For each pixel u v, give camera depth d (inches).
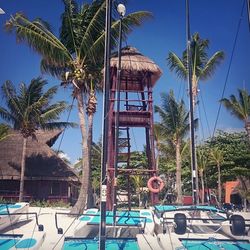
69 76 816.9
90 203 819.4
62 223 587.2
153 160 767.1
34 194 1242.6
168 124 1326.3
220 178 1545.3
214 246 330.3
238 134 1594.5
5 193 1232.8
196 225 438.6
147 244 334.3
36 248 309.3
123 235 415.2
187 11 515.5
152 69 784.9
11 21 759.7
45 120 1205.7
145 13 779.4
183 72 995.9
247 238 363.9
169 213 482.3
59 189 1263.5
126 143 887.1
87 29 800.3
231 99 1194.0
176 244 325.4
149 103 797.9
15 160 1274.6
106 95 308.8
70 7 809.5
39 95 1179.9
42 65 893.2
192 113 505.7
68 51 823.7
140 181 1768.0
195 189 484.1
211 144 1563.7
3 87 1139.3
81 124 812.0
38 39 778.8
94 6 804.6
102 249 277.3
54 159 1310.3
